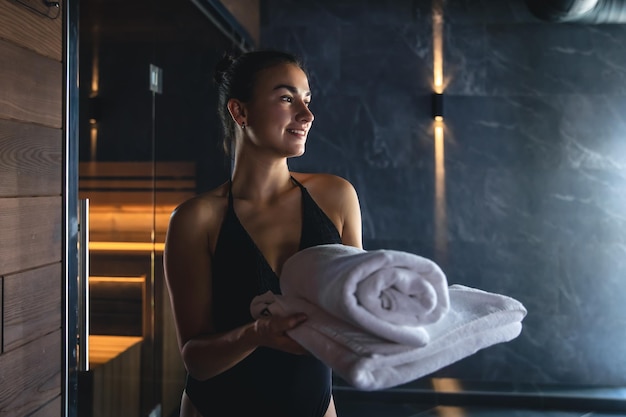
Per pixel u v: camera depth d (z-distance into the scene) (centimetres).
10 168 105
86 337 155
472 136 398
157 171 244
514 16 394
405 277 74
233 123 121
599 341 391
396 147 402
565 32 392
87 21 191
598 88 391
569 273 394
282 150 109
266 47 406
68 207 124
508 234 397
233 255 111
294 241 114
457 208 399
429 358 77
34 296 112
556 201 394
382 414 357
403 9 400
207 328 112
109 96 206
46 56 117
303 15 405
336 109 405
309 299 84
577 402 367
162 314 264
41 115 115
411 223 402
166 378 274
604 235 392
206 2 260
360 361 73
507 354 397
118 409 222
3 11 102
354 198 126
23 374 109
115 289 215
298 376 113
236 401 113
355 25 403
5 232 103
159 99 246
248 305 109
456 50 398
